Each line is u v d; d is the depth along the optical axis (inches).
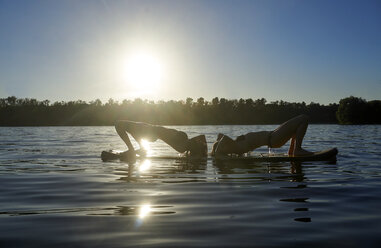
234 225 115.6
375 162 270.4
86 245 97.6
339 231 109.0
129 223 117.5
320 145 466.0
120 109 3759.8
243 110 3661.4
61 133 1043.9
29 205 142.5
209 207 138.1
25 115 3469.5
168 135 297.9
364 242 99.3
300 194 159.3
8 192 167.5
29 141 602.5
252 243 99.3
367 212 129.8
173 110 3843.5
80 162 279.9
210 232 108.7
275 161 272.2
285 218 123.3
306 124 287.3
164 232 108.6
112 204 142.9
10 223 117.3
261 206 139.4
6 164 272.4
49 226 114.2
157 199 151.2
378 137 675.4
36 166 259.1
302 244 98.4
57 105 3567.9
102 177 206.4
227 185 179.9
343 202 144.9
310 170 229.0
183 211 132.3
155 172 223.5
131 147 301.3
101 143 542.0
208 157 294.8
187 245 97.7
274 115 3442.4
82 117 3535.9
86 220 120.6
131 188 174.1
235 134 882.8
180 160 280.8
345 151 368.5
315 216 125.5
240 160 278.5
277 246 97.1
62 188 175.9
